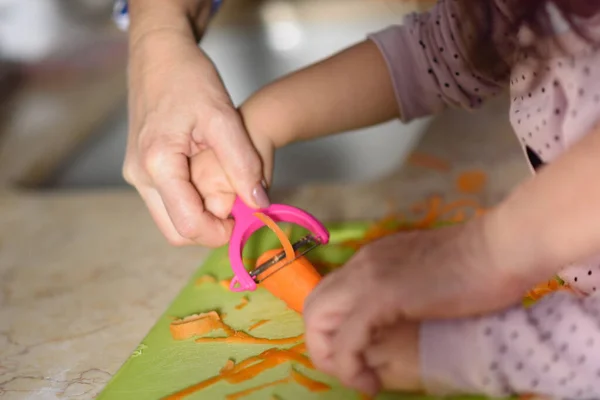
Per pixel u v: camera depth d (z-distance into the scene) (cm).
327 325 53
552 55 62
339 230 90
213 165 69
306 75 81
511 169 104
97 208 109
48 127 144
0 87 165
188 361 66
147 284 85
